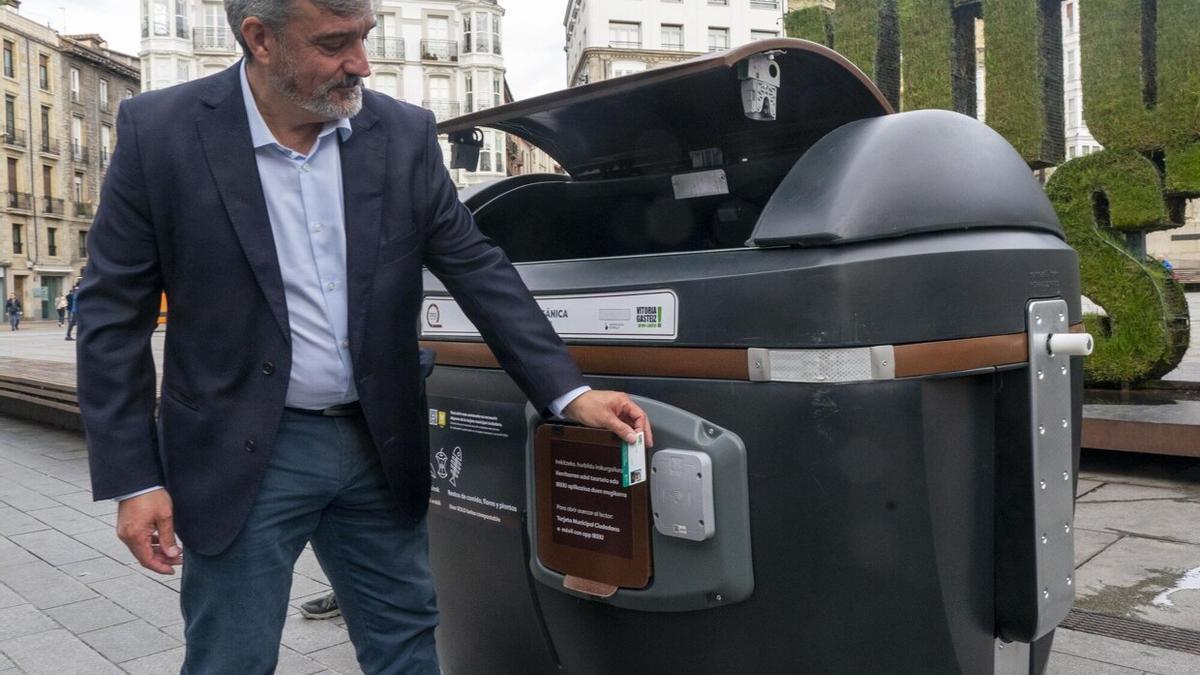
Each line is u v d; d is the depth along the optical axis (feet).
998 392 5.49
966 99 20.31
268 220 4.76
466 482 6.66
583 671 6.20
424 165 5.24
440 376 6.79
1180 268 105.50
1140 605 9.68
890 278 4.79
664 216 7.95
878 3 20.49
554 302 5.98
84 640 9.74
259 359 4.79
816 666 5.12
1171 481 14.94
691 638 5.49
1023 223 5.61
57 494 16.57
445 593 7.11
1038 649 6.33
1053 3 19.06
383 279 4.99
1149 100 18.15
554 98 6.45
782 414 4.93
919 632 5.13
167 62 153.07
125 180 4.68
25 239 157.58
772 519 5.04
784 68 5.92
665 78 5.68
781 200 5.20
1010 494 5.50
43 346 67.92
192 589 5.01
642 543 5.45
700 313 5.20
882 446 4.80
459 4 164.76
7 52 152.87
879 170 5.01
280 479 4.94
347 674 8.71
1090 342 5.28
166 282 4.84
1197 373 21.80
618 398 5.08
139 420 4.75
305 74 4.47
